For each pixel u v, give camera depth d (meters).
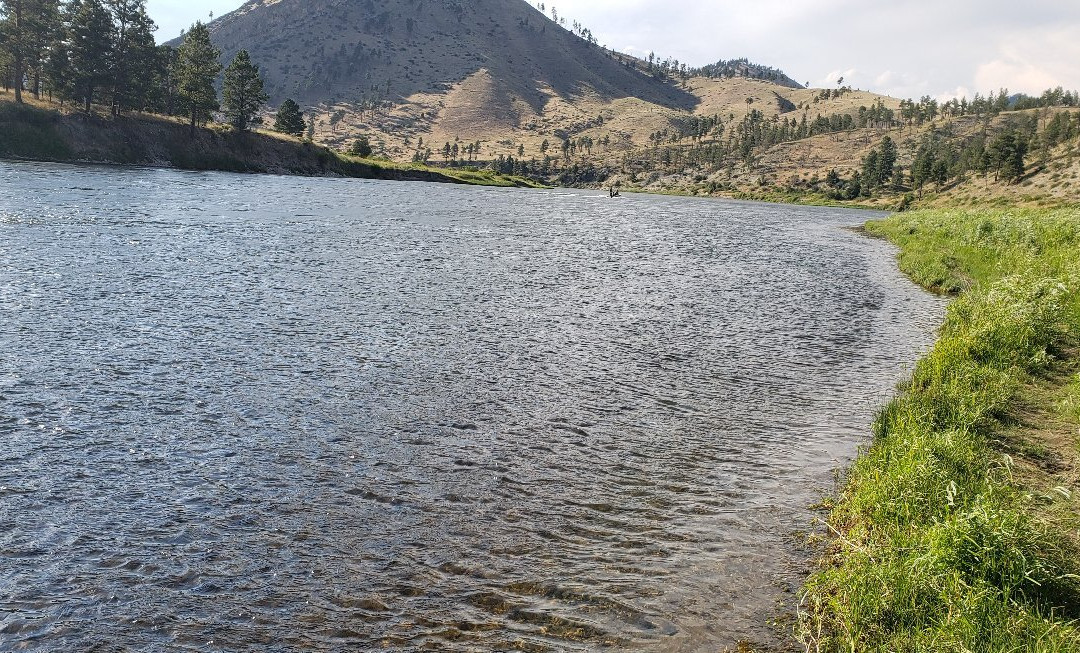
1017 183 153.12
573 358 18.28
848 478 11.14
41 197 46.84
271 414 13.23
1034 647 6.28
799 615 7.51
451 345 18.89
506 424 13.41
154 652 6.84
